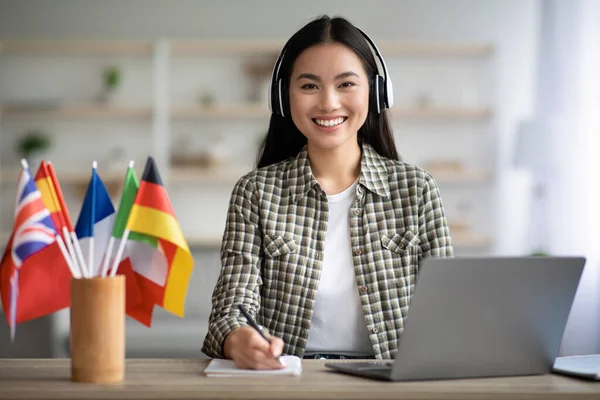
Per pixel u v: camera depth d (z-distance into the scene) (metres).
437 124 5.61
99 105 5.43
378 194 1.75
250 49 5.45
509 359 1.30
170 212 1.36
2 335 3.48
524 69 5.55
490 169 5.58
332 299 1.72
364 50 1.71
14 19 5.56
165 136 5.48
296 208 1.75
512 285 1.26
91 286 1.23
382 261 1.73
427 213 1.76
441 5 5.58
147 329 4.46
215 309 1.64
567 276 1.30
